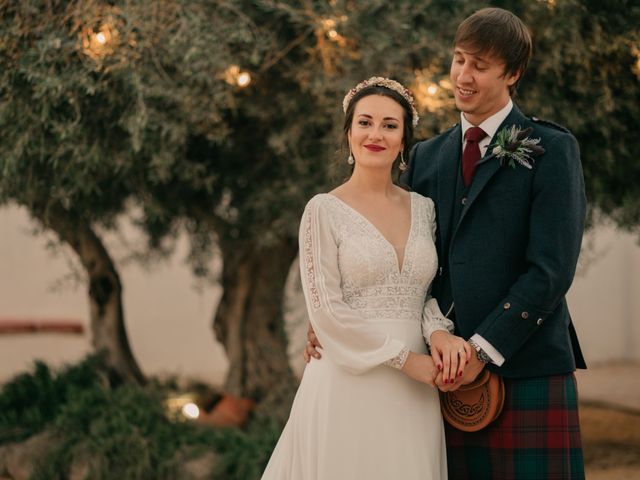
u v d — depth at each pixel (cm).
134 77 393
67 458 455
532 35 420
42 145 416
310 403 274
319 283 266
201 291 650
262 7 420
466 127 282
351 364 262
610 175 454
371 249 268
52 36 388
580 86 418
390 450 263
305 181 463
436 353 259
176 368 829
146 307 823
